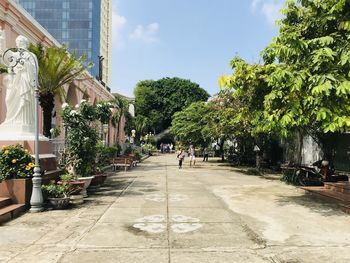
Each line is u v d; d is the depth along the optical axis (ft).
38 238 22.16
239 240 22.00
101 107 53.57
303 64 28.48
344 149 52.03
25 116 35.60
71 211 30.27
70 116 40.93
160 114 212.64
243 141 88.53
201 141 111.96
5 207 28.30
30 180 30.94
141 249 20.06
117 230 24.06
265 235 23.22
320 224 26.35
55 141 47.55
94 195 39.22
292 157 71.46
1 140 33.91
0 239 21.91
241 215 29.17
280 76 27.02
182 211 30.50
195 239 22.09
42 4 292.81
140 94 213.25
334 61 27.73
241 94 35.35
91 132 42.60
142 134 197.06
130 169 77.36
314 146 62.23
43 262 17.93
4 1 49.60
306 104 27.61
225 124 72.18
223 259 18.53
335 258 18.89
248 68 33.50
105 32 357.20
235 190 44.19
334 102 26.81
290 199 37.37
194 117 109.19
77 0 292.40
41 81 48.24
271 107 29.81
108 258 18.53
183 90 214.90
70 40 291.38
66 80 51.03
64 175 35.19
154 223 26.08
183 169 78.79
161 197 37.93
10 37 52.75
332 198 36.32
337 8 28.32
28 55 35.86
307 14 33.32
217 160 119.65
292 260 18.53
